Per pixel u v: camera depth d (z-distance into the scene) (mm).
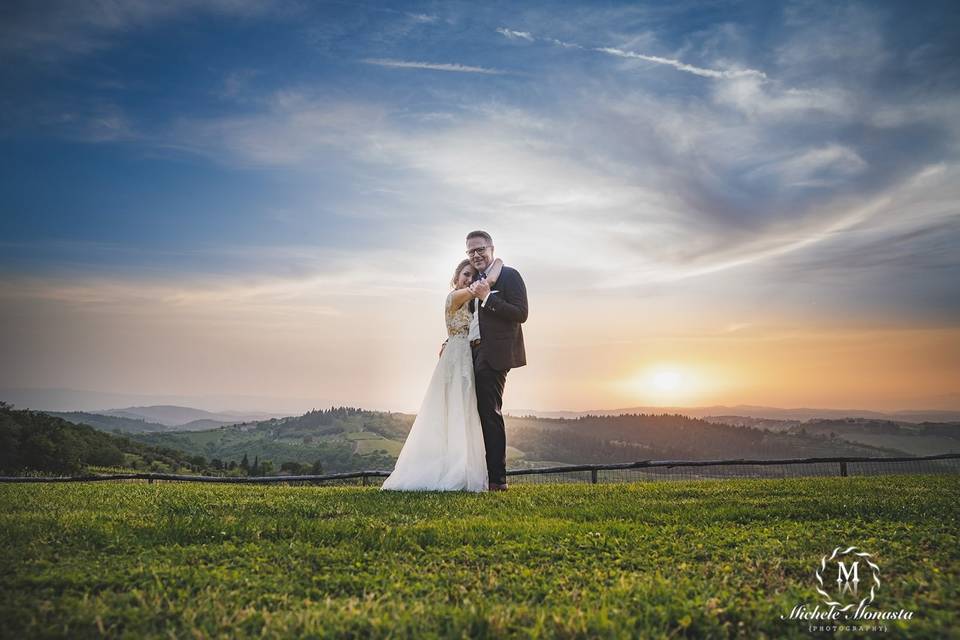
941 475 11164
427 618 2713
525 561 3902
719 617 2770
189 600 2965
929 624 2623
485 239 8602
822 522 5266
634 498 7109
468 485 7926
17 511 5738
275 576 3436
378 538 4387
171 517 5172
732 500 6699
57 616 2730
